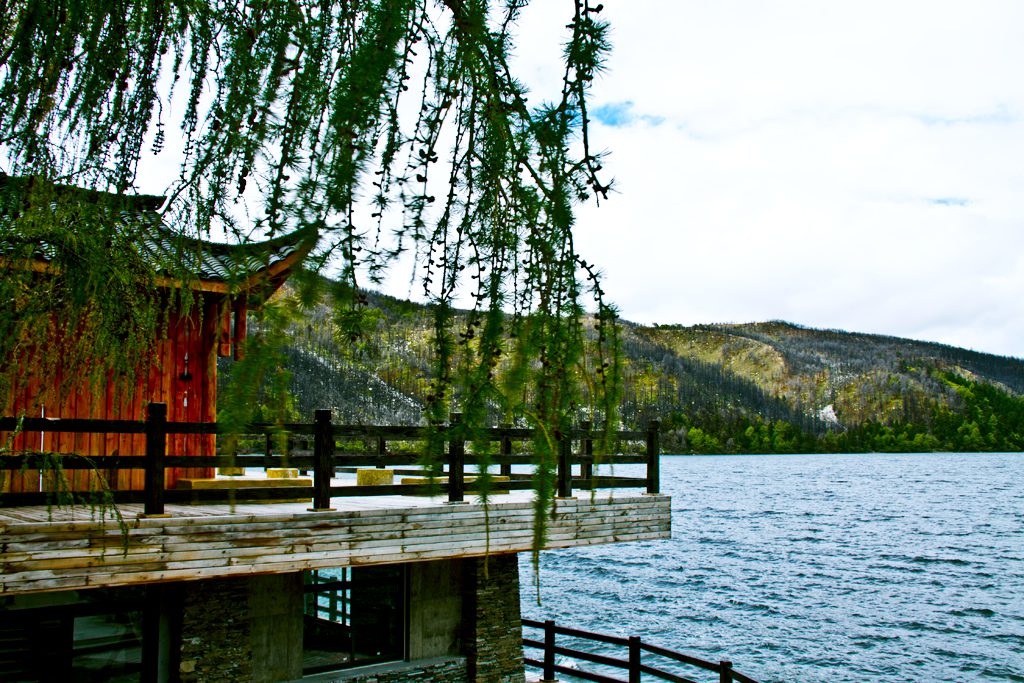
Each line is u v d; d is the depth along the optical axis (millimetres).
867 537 48625
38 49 2523
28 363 3814
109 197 2523
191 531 6402
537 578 1911
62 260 3188
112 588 7676
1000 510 65062
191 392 8250
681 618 27172
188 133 2055
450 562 10195
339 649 9219
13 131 2578
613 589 32719
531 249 1878
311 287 1580
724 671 10078
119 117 2408
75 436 7648
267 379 1587
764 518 59719
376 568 9625
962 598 30453
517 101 1891
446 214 1852
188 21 2170
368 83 1674
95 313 3391
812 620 26750
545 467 1901
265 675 8562
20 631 7121
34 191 2756
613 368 1921
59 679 7270
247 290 1649
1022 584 33219
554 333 1874
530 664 12102
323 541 7098
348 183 1613
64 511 6391
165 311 3434
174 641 7898
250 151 1785
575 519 8695
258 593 8586
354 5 1854
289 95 1796
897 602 29672
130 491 6273
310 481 8734
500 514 8281
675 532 51969
